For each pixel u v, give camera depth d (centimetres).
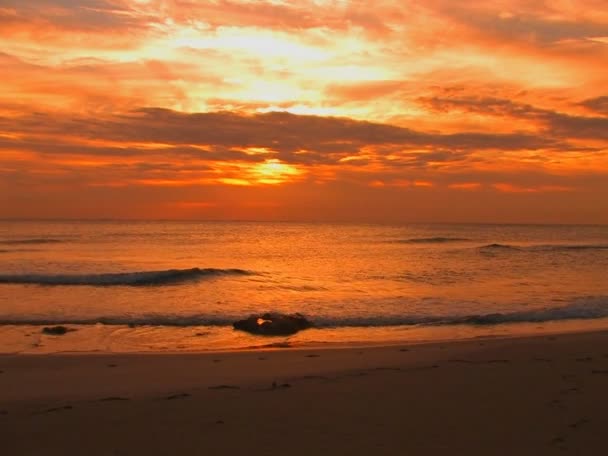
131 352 1295
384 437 614
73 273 2931
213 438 618
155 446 595
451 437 611
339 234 10156
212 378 975
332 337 1529
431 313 1892
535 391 805
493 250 5469
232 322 1709
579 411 701
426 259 4356
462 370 968
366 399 777
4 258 3962
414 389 830
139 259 4184
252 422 675
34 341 1427
